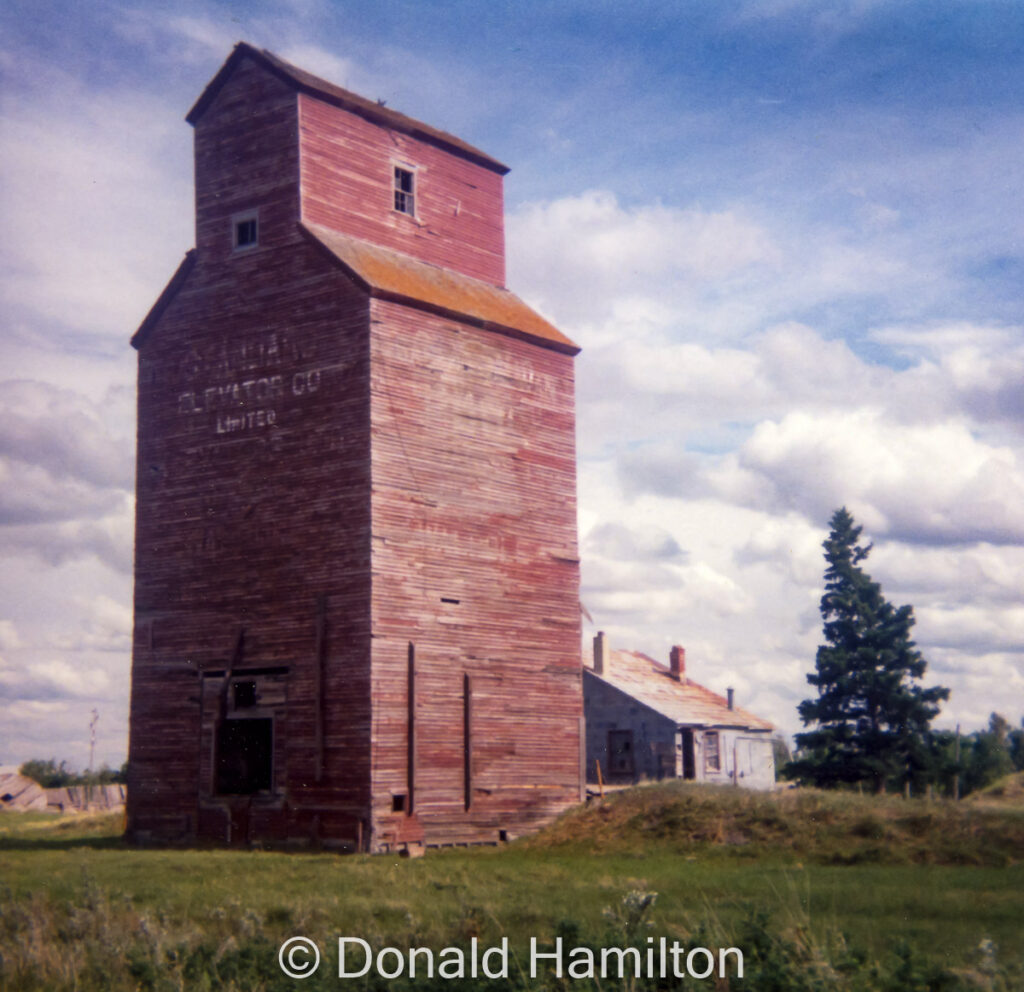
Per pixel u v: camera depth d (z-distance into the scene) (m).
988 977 12.20
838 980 11.84
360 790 32.41
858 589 60.25
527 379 39.16
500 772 35.78
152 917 16.72
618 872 26.33
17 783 88.81
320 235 36.25
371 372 34.16
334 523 34.09
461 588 35.62
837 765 56.72
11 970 14.17
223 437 36.94
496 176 43.59
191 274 38.53
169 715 36.69
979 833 28.84
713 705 60.38
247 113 38.22
